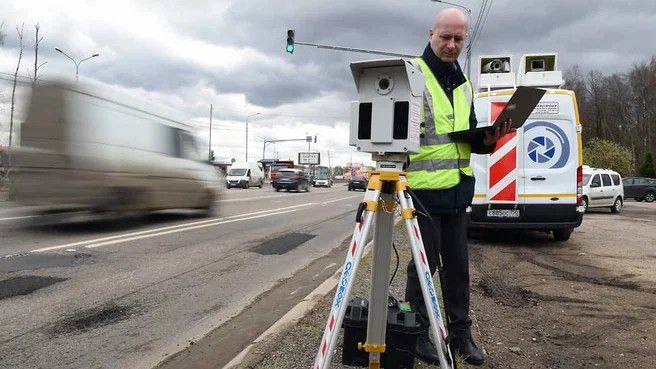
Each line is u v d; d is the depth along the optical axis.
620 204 20.47
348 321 2.82
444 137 3.28
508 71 9.46
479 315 4.72
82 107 9.65
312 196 29.38
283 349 3.62
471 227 9.04
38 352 3.87
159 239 9.41
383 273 2.51
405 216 2.37
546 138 8.75
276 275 6.71
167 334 4.33
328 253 8.59
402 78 2.38
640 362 3.70
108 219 11.40
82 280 6.05
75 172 9.59
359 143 2.47
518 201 8.77
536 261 7.84
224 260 7.65
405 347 2.81
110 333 4.32
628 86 69.81
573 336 4.25
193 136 13.45
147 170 11.27
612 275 6.85
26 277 6.07
